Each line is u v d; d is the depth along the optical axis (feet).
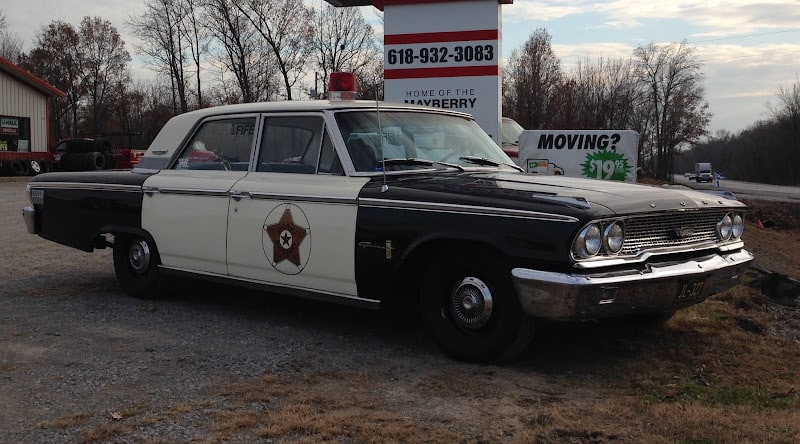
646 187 15.12
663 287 13.37
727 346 15.64
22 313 18.80
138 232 19.83
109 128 209.97
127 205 20.04
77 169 93.09
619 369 13.98
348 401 12.07
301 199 16.05
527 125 167.63
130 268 20.77
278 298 20.70
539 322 13.60
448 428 10.85
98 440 10.52
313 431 10.72
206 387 12.87
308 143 16.81
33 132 98.17
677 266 13.69
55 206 21.97
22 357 14.82
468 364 14.20
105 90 211.00
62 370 13.94
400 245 14.38
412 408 11.74
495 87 32.94
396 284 14.82
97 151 95.86
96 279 23.70
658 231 13.75
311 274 16.01
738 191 173.06
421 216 14.11
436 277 14.47
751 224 60.34
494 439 10.41
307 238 15.96
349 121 16.63
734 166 354.95
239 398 12.23
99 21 207.92
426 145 17.33
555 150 33.37
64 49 204.95
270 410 11.65
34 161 96.37
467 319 13.99
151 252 19.85
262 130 17.88
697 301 14.42
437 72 33.58
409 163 16.29
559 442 10.29
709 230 14.99
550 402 12.05
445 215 13.80
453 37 33.24
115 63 211.20
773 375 13.70
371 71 157.28
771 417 11.26
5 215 43.29
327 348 15.49
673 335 16.40
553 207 12.73
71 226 21.58
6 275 24.31
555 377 13.43
